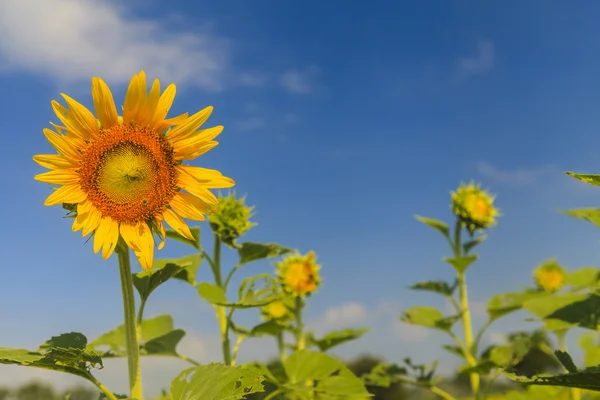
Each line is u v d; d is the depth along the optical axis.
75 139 0.69
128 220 0.69
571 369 0.67
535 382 0.62
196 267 0.94
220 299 0.87
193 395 0.67
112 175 0.69
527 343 1.11
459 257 1.16
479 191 1.21
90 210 0.68
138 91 0.69
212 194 0.71
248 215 0.98
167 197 0.70
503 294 1.15
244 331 1.08
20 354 0.65
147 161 0.69
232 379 0.67
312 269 1.25
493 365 1.05
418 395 1.49
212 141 0.71
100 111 0.69
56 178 0.68
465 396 1.40
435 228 1.22
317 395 1.01
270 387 0.84
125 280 0.68
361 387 0.83
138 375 0.67
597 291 0.85
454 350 1.19
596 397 1.10
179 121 0.70
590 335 1.26
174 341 0.90
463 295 1.19
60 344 0.68
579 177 0.55
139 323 0.69
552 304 0.88
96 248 0.67
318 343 1.21
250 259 0.98
